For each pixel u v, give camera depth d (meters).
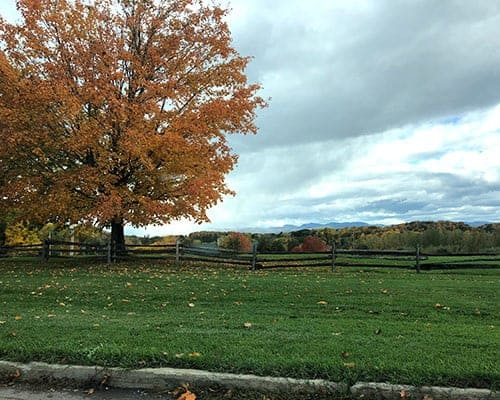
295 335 6.29
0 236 28.06
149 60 18.66
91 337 6.12
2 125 16.78
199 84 18.83
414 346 5.66
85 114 17.03
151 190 18.14
